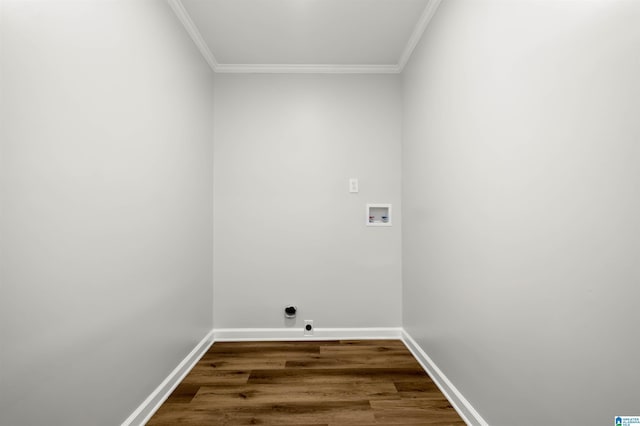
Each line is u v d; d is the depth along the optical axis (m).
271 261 2.39
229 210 2.38
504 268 1.10
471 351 1.34
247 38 2.05
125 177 1.25
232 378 1.78
